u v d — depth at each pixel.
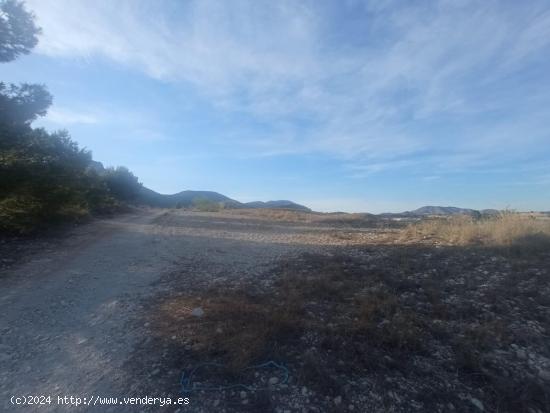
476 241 10.37
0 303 6.02
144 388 3.82
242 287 7.00
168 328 5.11
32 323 5.35
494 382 3.91
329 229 17.88
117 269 8.35
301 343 4.66
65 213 13.49
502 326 5.05
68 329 5.19
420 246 10.48
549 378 4.00
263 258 9.91
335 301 6.18
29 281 7.18
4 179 10.30
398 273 7.73
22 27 14.45
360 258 9.47
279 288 6.87
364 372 4.11
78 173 18.52
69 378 4.00
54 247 10.20
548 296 6.01
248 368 4.12
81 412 3.50
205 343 4.61
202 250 11.05
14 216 10.15
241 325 5.10
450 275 7.44
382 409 3.59
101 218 19.11
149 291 6.80
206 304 5.95
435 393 3.78
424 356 4.43
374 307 5.70
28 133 13.77
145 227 16.58
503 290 6.38
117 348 4.62
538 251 8.64
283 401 3.65
